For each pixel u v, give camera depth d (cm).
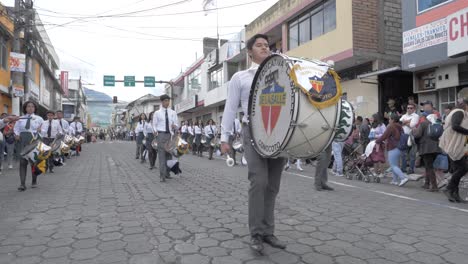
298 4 1750
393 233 452
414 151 998
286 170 1150
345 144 1016
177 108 4138
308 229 470
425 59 1190
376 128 1083
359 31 1423
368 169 919
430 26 1170
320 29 1636
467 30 995
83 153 2119
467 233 453
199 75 3494
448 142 645
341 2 1470
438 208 595
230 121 390
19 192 748
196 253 384
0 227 485
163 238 434
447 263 357
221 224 491
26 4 1711
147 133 1178
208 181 884
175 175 1005
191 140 2045
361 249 395
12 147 1245
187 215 540
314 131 335
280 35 2145
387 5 1467
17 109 1753
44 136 1118
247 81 394
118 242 421
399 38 1481
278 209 580
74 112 5488
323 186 763
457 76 1154
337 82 346
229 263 356
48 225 493
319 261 361
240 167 1244
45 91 3391
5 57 2053
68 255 382
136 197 679
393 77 1424
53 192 743
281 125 337
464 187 802
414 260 364
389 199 670
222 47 2802
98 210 576
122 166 1288
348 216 536
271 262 358
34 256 380
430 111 902
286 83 334
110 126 12188
